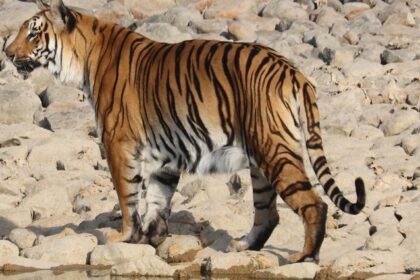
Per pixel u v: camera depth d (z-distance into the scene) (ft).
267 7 126.93
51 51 70.69
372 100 98.12
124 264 64.28
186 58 65.51
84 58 69.82
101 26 69.82
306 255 61.87
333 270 61.00
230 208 72.33
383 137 88.69
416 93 98.02
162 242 67.82
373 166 79.97
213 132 64.49
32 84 104.42
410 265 61.21
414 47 113.50
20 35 71.20
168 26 115.85
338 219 70.08
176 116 65.51
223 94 63.87
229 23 123.24
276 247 66.03
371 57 109.91
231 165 64.59
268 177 62.23
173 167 66.80
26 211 74.43
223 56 64.23
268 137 61.93
